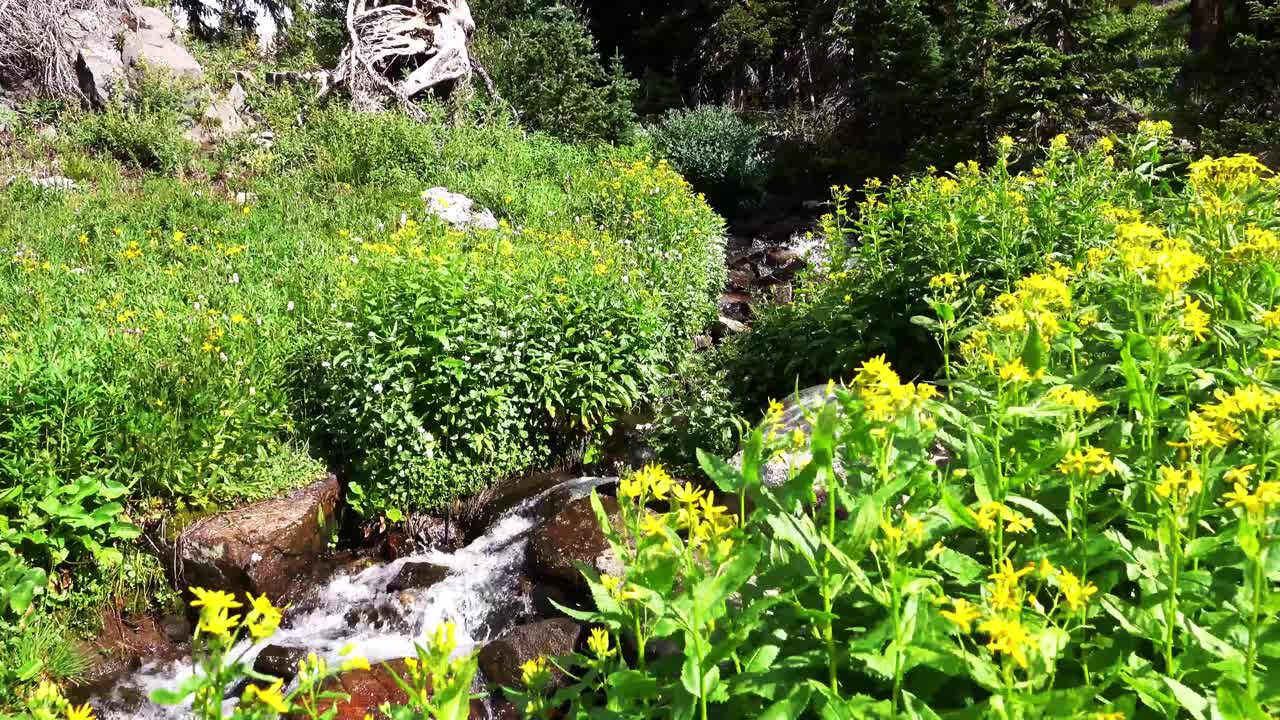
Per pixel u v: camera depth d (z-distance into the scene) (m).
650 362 6.80
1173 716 1.58
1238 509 1.52
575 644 4.23
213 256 8.02
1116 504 2.14
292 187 10.56
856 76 17.95
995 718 1.54
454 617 4.99
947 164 12.39
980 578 1.85
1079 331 2.75
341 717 3.90
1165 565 1.80
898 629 1.59
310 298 7.14
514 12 19.41
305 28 19.83
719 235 11.48
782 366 6.29
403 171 11.27
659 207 10.60
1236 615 1.73
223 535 4.93
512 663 4.19
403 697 4.03
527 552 5.07
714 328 8.80
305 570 5.28
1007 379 2.07
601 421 6.41
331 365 5.85
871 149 15.02
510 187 11.12
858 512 1.71
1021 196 5.20
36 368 4.79
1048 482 2.15
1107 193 4.93
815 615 1.74
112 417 4.93
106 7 13.47
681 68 21.69
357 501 5.70
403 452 5.66
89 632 4.52
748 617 1.73
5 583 4.20
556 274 6.84
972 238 5.22
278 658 4.55
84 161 10.66
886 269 5.75
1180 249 2.61
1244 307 2.75
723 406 5.84
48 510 4.41
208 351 5.62
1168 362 2.30
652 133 16.52
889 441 1.84
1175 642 1.78
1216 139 9.42
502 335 5.99
